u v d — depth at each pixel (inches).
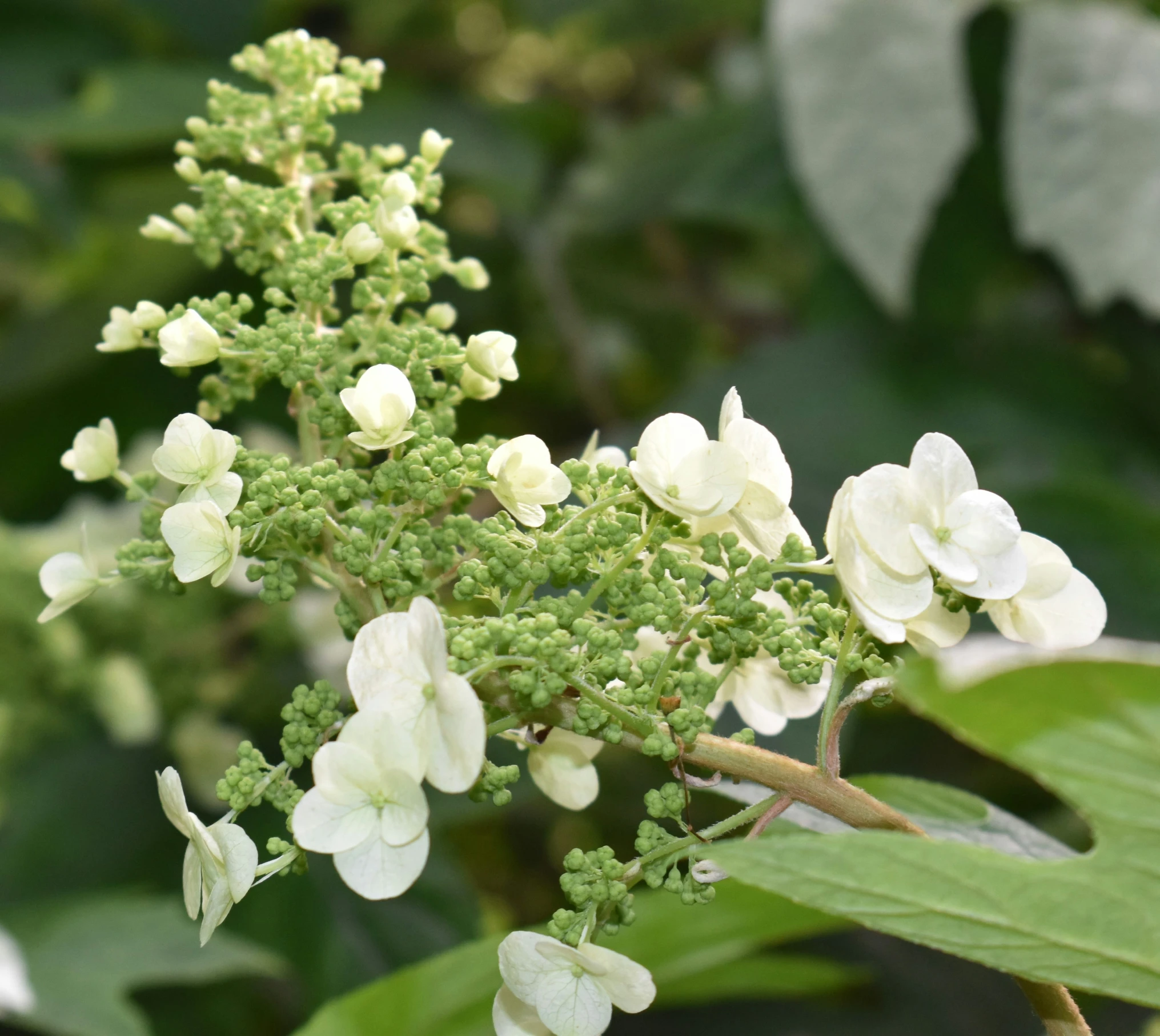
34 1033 46.2
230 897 23.9
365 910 51.3
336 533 25.2
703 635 25.0
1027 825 26.8
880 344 56.5
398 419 25.0
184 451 25.0
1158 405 56.0
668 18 75.7
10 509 74.4
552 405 78.9
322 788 23.5
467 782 23.1
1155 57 47.6
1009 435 54.4
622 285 78.2
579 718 24.3
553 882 72.7
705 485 24.4
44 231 69.8
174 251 71.0
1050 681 22.6
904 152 46.2
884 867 23.0
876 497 24.0
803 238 61.6
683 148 63.3
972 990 55.1
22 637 50.1
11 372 70.9
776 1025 54.1
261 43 67.6
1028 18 48.8
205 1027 56.6
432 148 27.4
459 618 24.7
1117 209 46.3
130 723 50.7
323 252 26.6
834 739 24.3
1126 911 23.3
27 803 54.1
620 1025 54.4
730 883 28.9
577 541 24.7
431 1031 29.2
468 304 74.2
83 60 64.8
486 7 83.2
